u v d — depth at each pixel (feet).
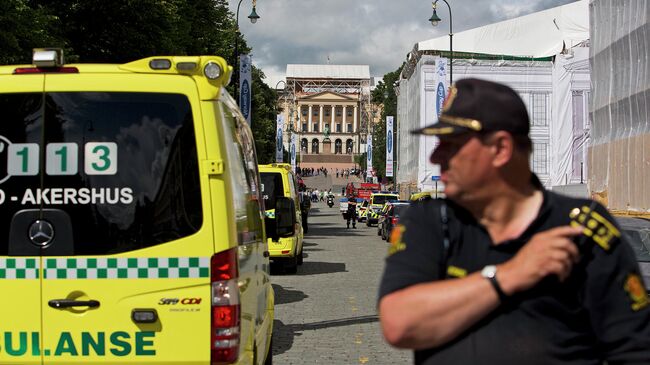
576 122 201.98
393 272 8.28
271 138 241.96
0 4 64.49
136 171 16.05
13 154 16.11
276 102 258.57
